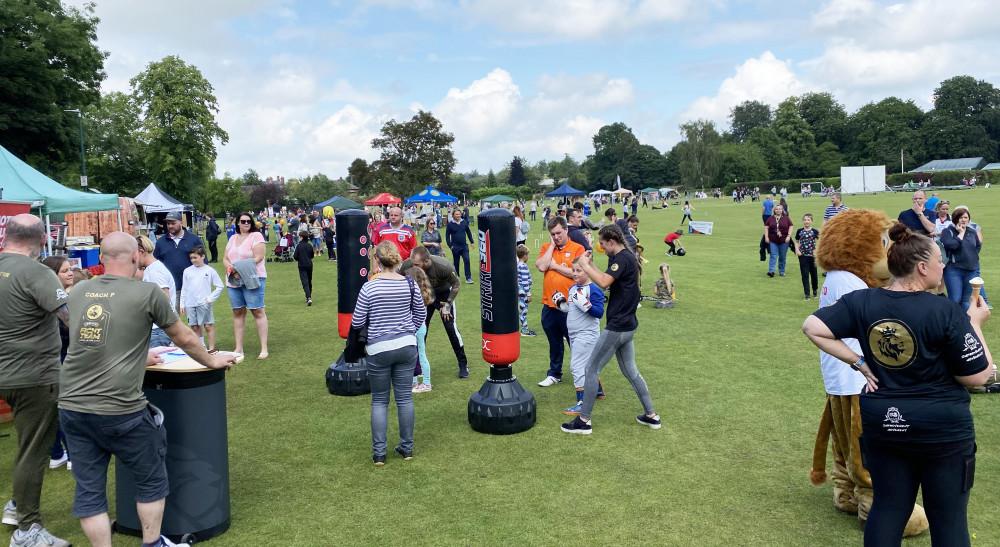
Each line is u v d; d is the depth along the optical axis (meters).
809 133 110.56
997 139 102.25
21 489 3.79
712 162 100.19
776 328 9.41
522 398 5.61
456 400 6.49
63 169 30.59
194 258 8.09
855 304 2.97
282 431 5.68
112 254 3.43
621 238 5.20
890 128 104.44
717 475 4.59
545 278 6.80
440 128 53.06
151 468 3.46
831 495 4.25
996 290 11.48
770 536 3.74
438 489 4.47
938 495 2.82
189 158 49.66
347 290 6.69
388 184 52.34
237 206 74.62
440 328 10.16
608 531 3.84
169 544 3.62
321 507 4.24
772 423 5.59
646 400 5.49
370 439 5.47
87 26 31.06
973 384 2.79
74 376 3.29
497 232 5.40
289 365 8.02
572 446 5.20
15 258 3.79
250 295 8.19
